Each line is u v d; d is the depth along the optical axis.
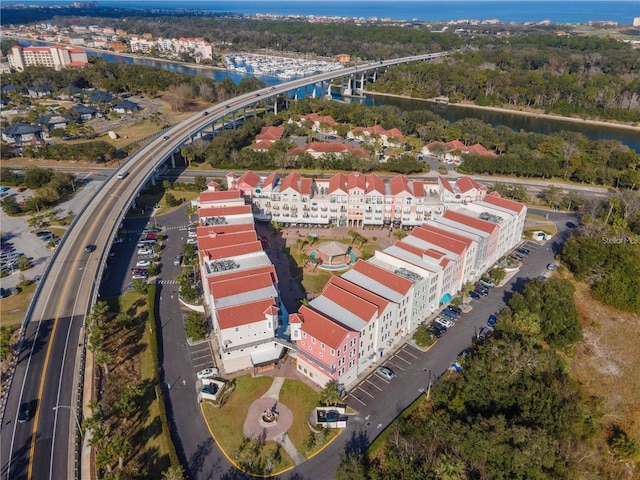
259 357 116.88
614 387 118.94
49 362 113.88
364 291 120.56
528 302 132.88
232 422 102.25
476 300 148.00
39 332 123.38
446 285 142.00
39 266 159.88
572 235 183.62
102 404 103.81
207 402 107.06
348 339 105.50
